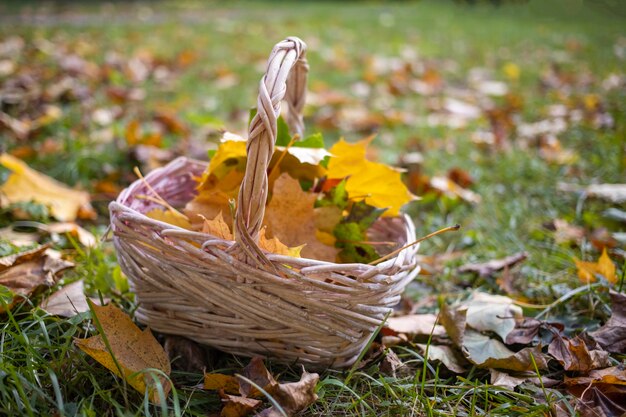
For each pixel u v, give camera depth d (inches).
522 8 248.1
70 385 34.5
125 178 58.4
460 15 224.8
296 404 34.2
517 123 85.3
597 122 81.3
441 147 74.2
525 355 37.9
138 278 36.8
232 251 34.1
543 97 99.3
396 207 40.9
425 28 179.5
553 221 53.4
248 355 36.7
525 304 42.7
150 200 41.2
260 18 186.7
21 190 50.3
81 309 39.0
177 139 69.3
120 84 90.4
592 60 128.6
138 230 35.9
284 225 38.3
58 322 36.8
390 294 36.0
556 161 68.1
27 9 177.5
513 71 114.5
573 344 38.2
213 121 52.2
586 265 44.6
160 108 79.2
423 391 36.0
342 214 39.6
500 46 150.9
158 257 35.7
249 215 33.5
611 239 50.0
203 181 38.9
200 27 159.8
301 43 35.4
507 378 37.5
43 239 47.8
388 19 197.2
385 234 42.4
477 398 37.1
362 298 34.9
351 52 134.9
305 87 40.7
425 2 268.1
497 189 61.1
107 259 46.0
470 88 108.8
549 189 60.8
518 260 47.1
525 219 54.9
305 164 39.5
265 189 33.3
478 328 40.8
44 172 58.4
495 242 51.4
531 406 36.1
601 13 230.1
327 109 89.3
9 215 49.9
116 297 41.7
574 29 183.6
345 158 40.0
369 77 107.3
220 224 35.2
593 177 64.1
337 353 36.4
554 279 46.6
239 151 38.2
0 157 50.9
